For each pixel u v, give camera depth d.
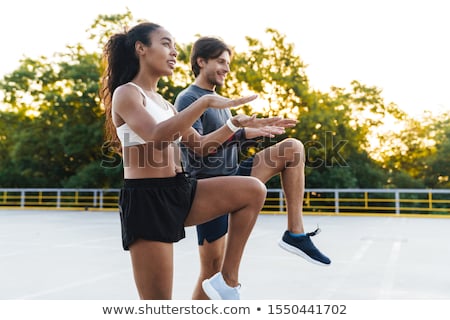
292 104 22.61
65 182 24.30
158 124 1.87
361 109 25.72
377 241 8.48
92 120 24.45
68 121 24.11
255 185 2.08
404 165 26.22
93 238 9.27
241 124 2.15
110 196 21.75
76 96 23.88
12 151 25.23
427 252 7.05
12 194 23.48
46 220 14.29
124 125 2.07
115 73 2.25
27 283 4.82
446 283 4.74
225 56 2.95
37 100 25.81
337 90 25.17
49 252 7.25
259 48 23.31
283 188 2.48
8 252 7.25
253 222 2.10
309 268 5.71
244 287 4.59
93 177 23.08
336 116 22.25
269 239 8.94
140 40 2.17
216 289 2.03
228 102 1.80
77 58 25.38
